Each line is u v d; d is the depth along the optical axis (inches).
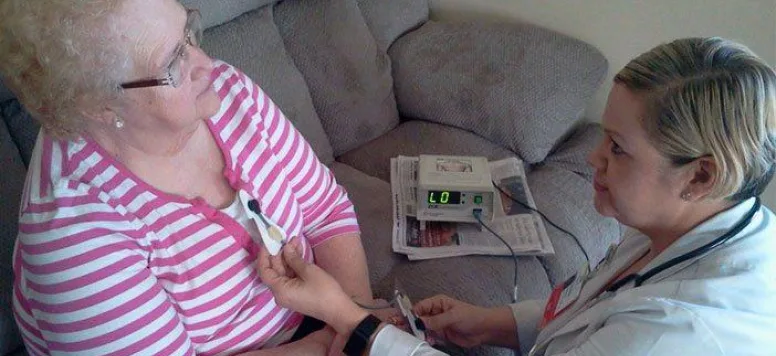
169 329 36.3
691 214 32.5
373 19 76.7
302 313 42.4
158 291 36.0
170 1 33.2
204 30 59.7
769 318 29.2
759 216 32.3
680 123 29.2
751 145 28.5
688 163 30.1
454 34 77.9
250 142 40.9
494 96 71.2
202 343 39.7
